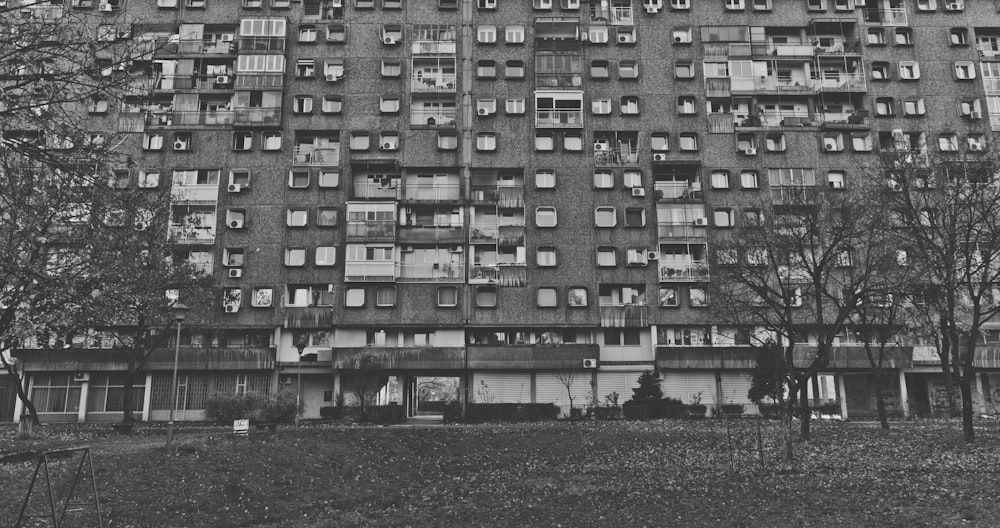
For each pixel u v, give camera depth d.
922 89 65.12
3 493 20.66
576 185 62.56
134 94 13.14
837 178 62.88
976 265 37.97
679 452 34.00
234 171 61.75
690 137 63.66
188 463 25.38
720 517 20.11
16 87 12.05
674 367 58.53
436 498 24.64
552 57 64.75
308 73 63.91
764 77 65.06
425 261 61.06
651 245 61.41
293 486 24.97
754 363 58.09
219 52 64.31
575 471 30.03
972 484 23.23
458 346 59.44
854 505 20.77
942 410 60.12
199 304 47.75
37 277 12.72
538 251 61.34
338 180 62.03
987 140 54.84
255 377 59.09
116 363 57.88
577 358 58.75
